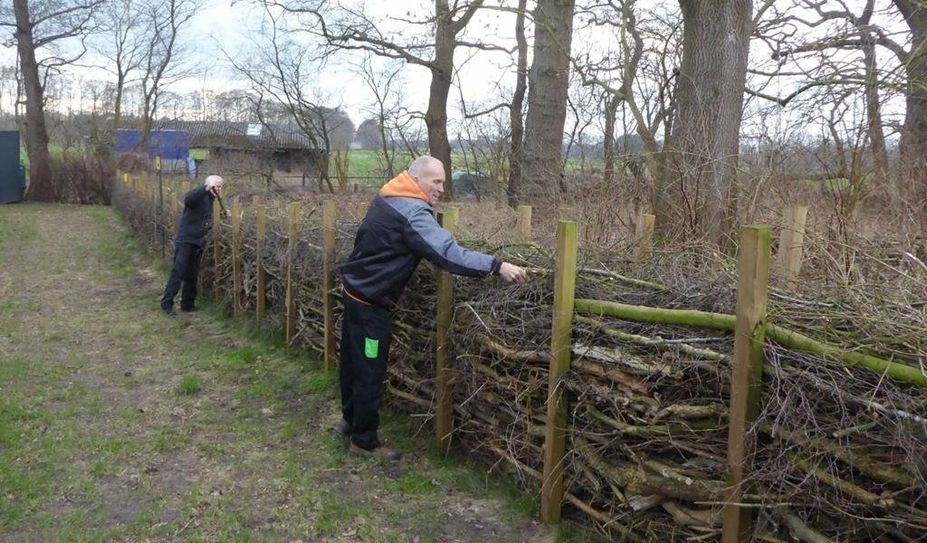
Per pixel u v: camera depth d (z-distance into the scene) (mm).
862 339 2670
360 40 16406
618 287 3568
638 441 3291
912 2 8055
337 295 5855
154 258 12539
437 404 4551
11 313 8492
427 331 4719
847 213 5348
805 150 6293
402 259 4238
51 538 3635
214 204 8875
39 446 4707
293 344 6824
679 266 3816
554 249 4301
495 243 4555
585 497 3639
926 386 2393
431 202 4301
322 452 4684
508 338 3918
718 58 6293
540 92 9703
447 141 16859
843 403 2527
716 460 2996
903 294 3020
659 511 3252
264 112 24094
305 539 3676
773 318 2873
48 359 6703
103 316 8539
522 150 10008
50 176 26078
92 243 15055
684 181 5742
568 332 3520
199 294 9562
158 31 34312
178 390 5887
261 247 7438
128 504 4004
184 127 30500
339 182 20531
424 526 3777
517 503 3918
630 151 8172
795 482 2723
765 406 2719
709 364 2961
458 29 16656
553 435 3619
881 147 6102
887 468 2482
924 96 6645
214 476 4355
